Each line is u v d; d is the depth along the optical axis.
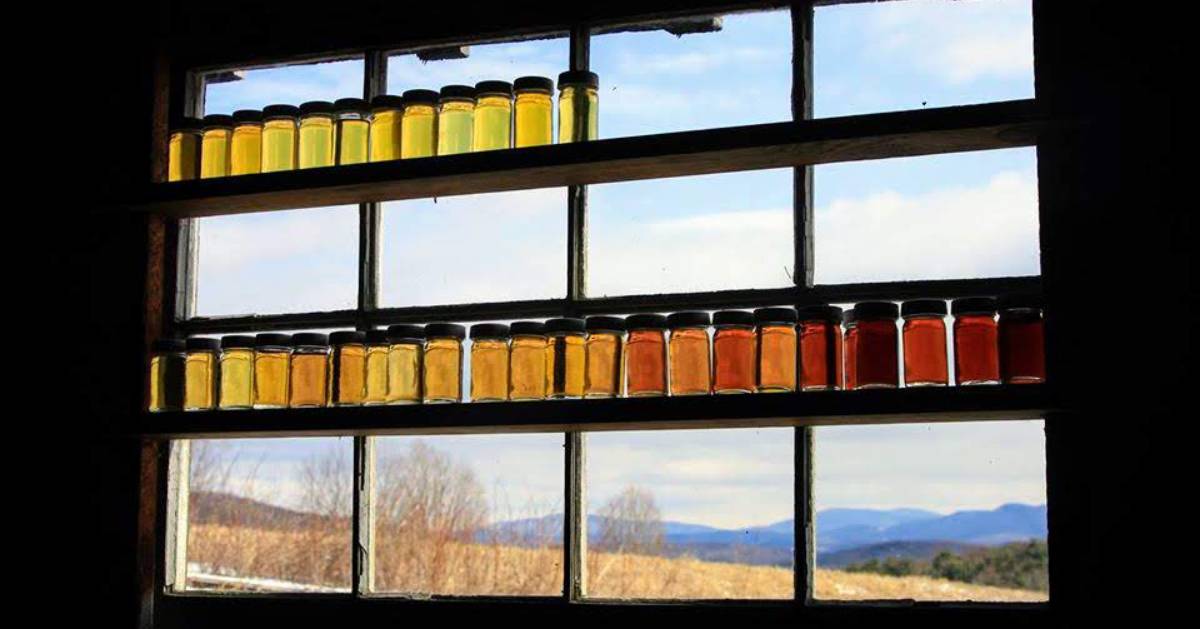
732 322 1.92
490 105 2.09
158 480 2.31
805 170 2.04
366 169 2.04
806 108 2.05
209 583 2.29
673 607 1.97
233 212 2.29
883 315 1.87
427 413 1.96
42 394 2.29
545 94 2.10
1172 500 1.69
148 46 2.33
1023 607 1.82
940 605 1.87
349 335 2.12
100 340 2.27
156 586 2.28
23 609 2.26
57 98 2.37
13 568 2.27
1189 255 1.72
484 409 1.93
